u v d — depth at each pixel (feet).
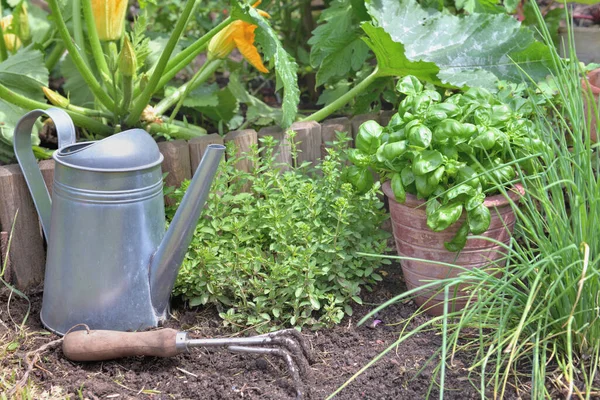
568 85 4.23
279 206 4.61
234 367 4.26
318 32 5.29
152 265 4.36
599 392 4.02
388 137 4.43
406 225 4.45
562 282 4.08
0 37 5.43
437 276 4.48
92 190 4.22
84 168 4.19
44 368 4.23
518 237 4.72
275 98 6.37
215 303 4.55
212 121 5.91
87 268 4.30
